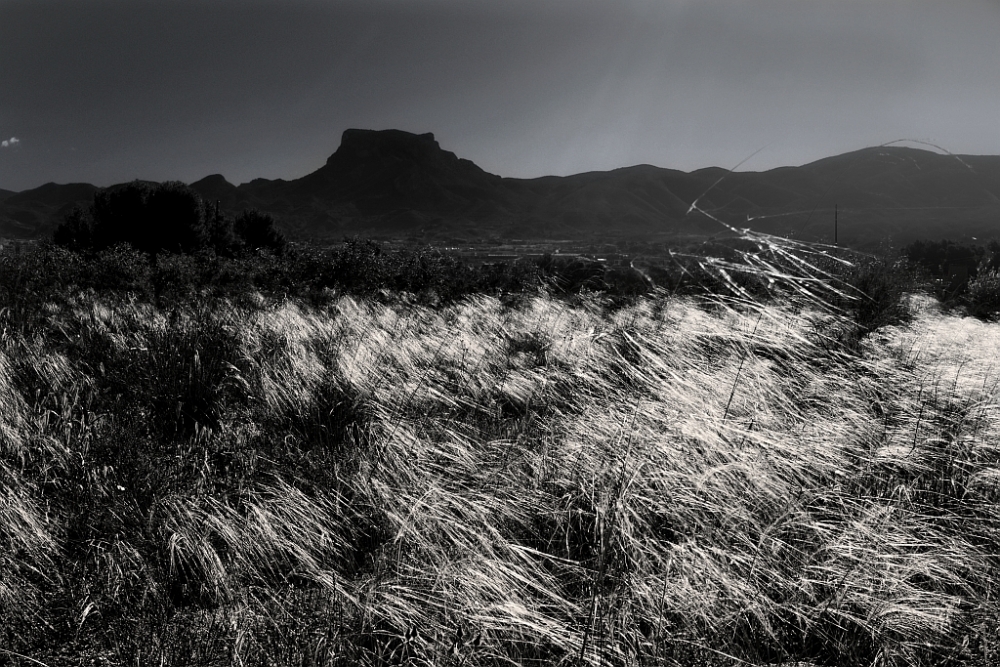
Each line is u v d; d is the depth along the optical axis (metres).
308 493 2.71
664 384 3.68
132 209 25.19
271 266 11.98
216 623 1.86
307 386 3.88
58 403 3.66
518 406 4.07
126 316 5.90
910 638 1.86
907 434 3.20
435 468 2.92
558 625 1.85
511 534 2.38
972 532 2.39
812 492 2.56
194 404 3.59
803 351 4.38
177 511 2.41
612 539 2.20
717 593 1.98
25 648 1.76
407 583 2.08
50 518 2.40
